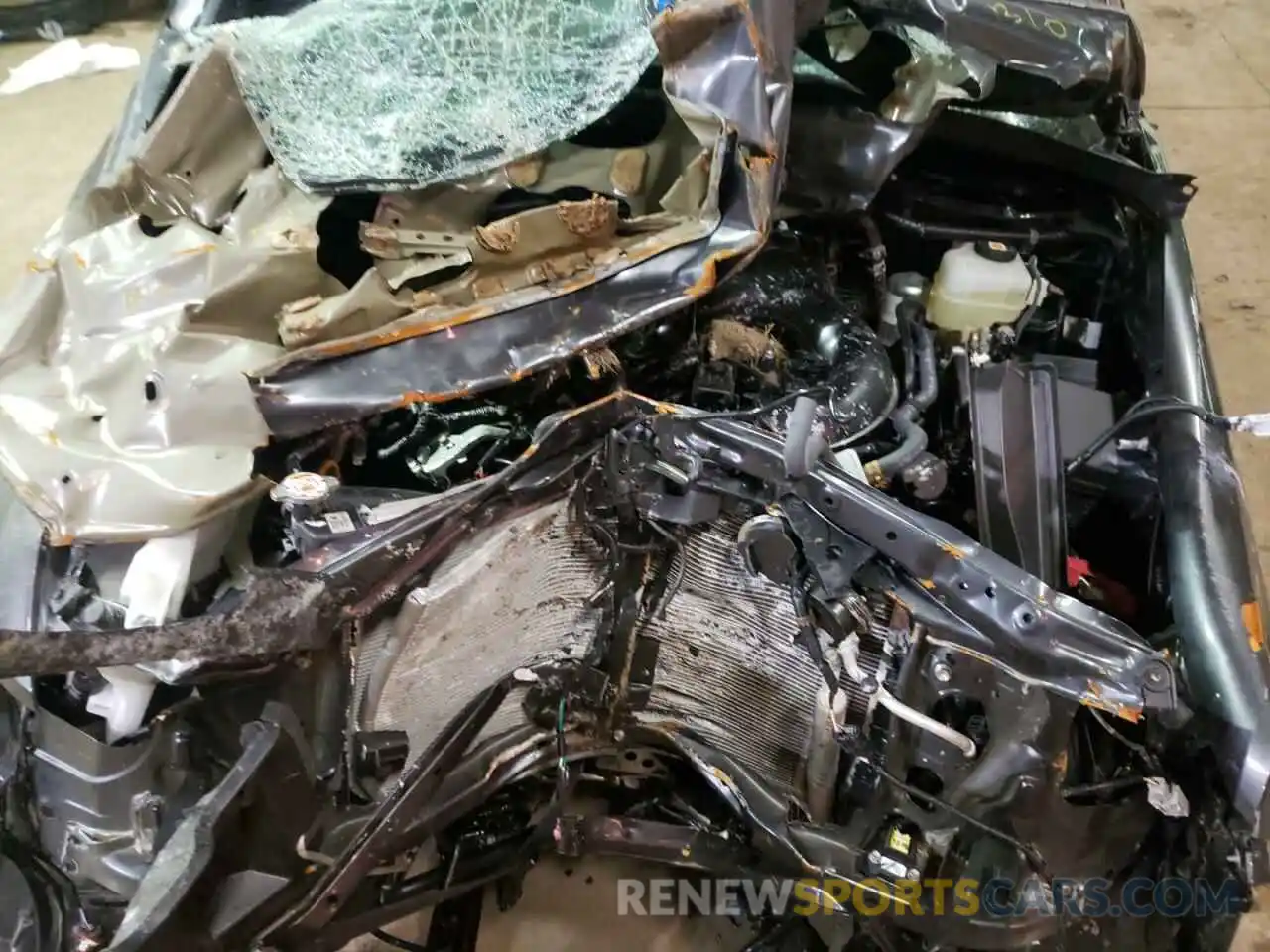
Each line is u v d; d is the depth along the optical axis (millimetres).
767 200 1565
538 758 1854
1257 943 2154
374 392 1538
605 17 1694
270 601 1380
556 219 1631
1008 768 1550
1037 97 2086
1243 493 1862
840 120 1998
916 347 2021
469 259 1688
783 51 1548
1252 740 1509
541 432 1550
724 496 1592
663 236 1618
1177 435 1923
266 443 1521
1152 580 1926
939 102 1963
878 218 2314
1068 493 2096
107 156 2035
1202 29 4703
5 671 1195
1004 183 2385
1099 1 2328
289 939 1538
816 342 1932
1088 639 1447
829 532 1543
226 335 1575
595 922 2197
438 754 1612
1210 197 3883
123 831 1494
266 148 1790
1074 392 2127
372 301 1607
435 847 1955
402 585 1501
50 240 1744
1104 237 2326
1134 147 2422
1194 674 1623
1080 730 1677
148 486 1439
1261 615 1695
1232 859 1529
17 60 4504
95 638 1256
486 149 1708
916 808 1644
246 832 1348
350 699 1520
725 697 1832
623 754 2037
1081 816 1602
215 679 1373
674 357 1857
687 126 1682
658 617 1763
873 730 1656
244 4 2209
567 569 1733
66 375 1556
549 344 1582
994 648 1498
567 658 1812
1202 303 3490
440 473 1713
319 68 1759
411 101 1730
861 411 1783
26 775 1507
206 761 1443
